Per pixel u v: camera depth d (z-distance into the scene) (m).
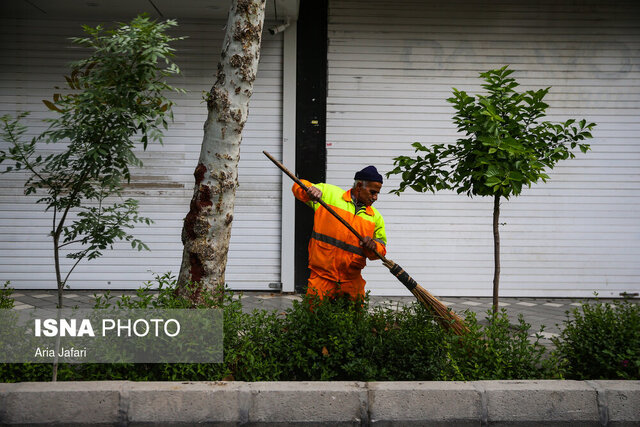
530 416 3.12
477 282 7.75
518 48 7.67
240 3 3.70
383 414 3.08
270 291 7.67
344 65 7.57
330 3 7.53
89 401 3.02
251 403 3.06
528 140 4.17
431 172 4.43
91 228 3.66
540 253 7.79
